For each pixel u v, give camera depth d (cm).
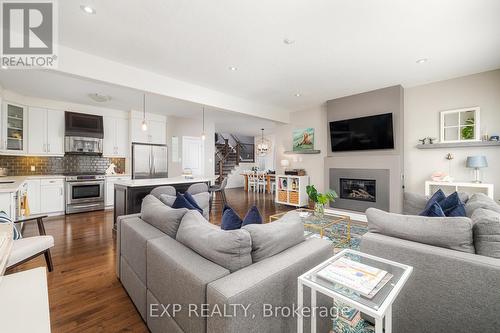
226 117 693
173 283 128
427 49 289
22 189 375
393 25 237
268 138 1132
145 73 347
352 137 482
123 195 358
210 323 102
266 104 560
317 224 304
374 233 173
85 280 226
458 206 193
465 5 206
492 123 359
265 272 115
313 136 588
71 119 512
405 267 127
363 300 97
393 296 98
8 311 81
